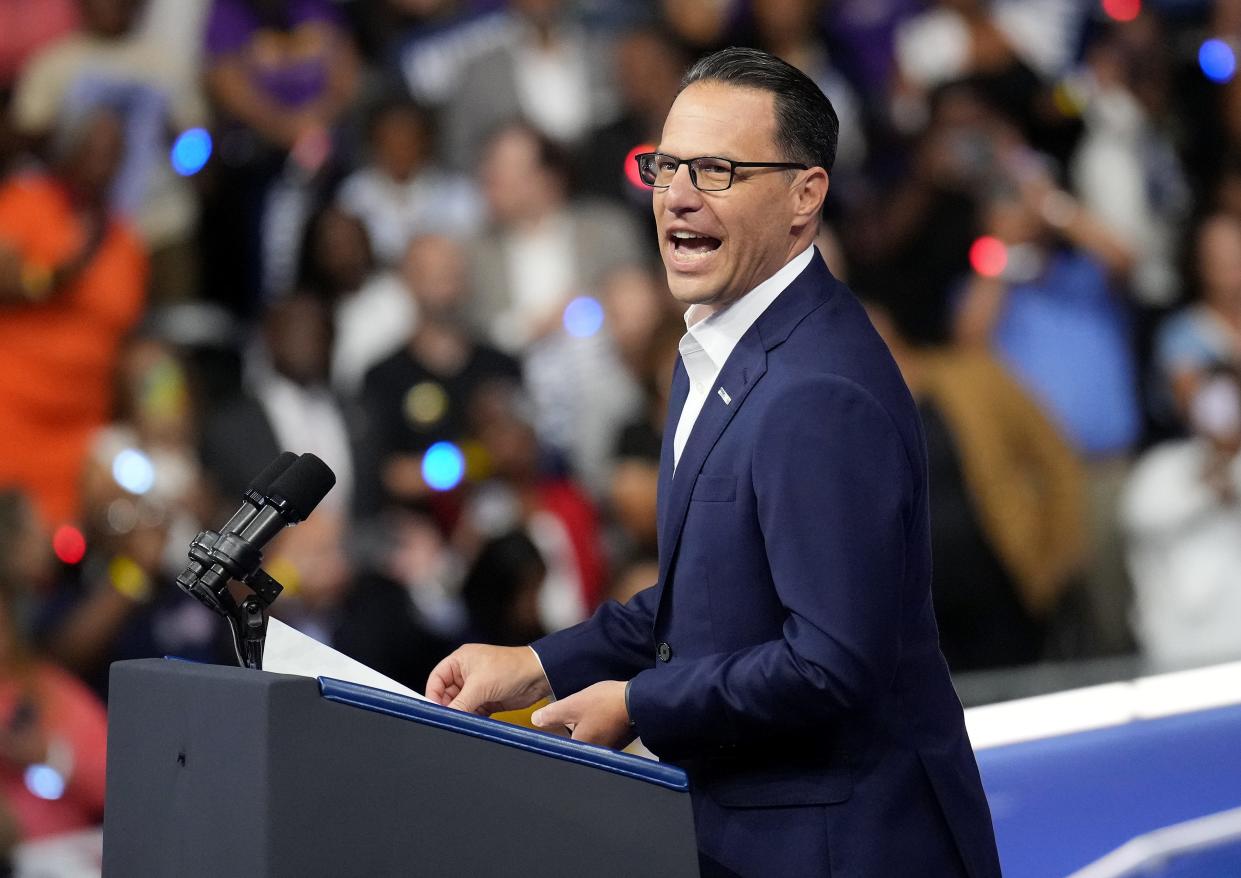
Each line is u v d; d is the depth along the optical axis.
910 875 6.08
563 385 18.22
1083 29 22.42
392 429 17.16
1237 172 22.62
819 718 5.77
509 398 17.61
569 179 19.05
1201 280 21.55
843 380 5.97
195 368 16.97
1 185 16.73
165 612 15.27
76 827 14.17
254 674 5.23
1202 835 9.45
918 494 6.14
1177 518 19.94
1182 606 19.72
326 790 5.04
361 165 18.66
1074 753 9.55
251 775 5.01
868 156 21.02
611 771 5.43
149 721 5.67
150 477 15.70
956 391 18.42
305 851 4.99
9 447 16.05
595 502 17.86
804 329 6.25
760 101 6.30
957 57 21.62
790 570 5.80
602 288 18.69
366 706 5.12
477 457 17.27
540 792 5.34
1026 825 9.06
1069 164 21.64
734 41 20.92
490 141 18.91
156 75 17.88
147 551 15.33
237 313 17.86
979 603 17.89
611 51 20.22
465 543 16.92
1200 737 9.88
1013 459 18.39
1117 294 20.91
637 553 17.67
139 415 16.36
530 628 16.78
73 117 17.33
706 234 6.29
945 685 6.47
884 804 6.10
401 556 16.58
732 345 6.44
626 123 19.89
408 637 16.23
